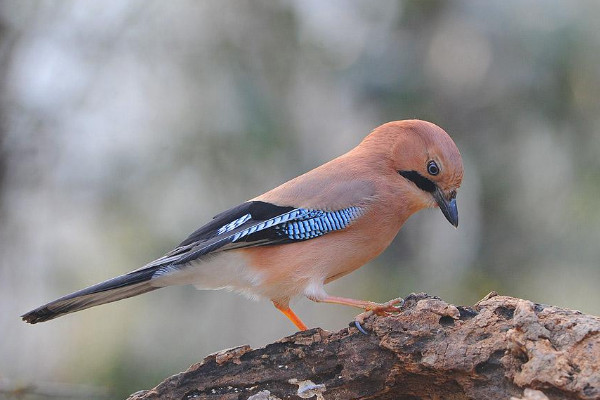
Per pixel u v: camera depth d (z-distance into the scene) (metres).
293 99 14.09
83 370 13.52
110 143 14.16
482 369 7.04
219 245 8.67
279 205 8.91
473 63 13.70
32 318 8.39
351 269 9.24
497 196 13.80
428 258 14.26
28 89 14.43
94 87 14.34
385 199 9.08
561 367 6.51
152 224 13.66
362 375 7.53
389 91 13.64
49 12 14.46
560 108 13.41
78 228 14.34
